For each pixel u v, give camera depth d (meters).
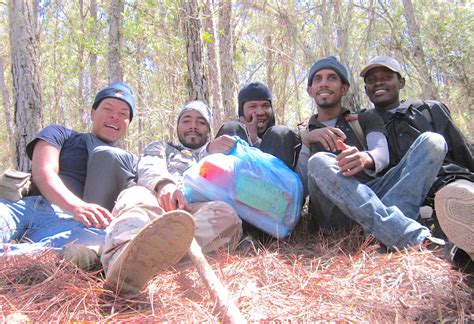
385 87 4.02
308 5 8.80
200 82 7.73
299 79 13.88
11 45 7.66
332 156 3.15
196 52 7.73
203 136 3.95
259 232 3.40
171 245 2.01
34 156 3.26
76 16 13.92
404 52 10.62
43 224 3.12
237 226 2.96
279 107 13.74
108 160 3.16
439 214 2.10
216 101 9.26
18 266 2.47
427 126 3.69
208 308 1.92
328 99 3.78
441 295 2.10
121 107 3.63
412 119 3.69
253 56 14.88
